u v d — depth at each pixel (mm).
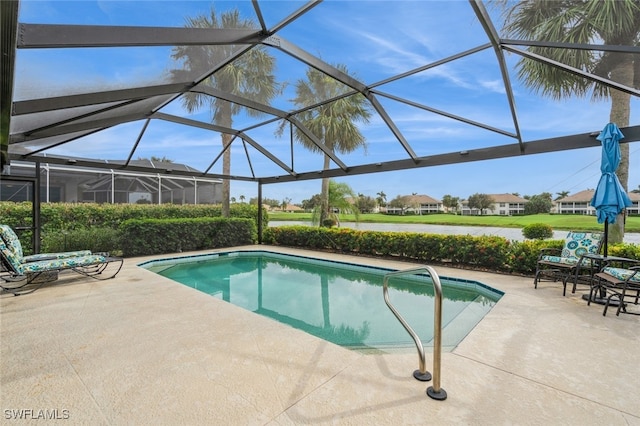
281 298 5914
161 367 2684
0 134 4027
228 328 3586
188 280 7348
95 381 2471
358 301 5680
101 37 2793
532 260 6379
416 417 2012
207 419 2010
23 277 6109
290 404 2156
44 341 3227
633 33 4559
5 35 2012
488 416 2027
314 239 10945
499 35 4559
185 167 15203
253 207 16391
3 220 8930
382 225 13961
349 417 2012
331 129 10828
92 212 11000
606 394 2283
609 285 4281
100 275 6527
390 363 2762
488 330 3514
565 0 4309
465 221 14859
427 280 6867
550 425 1948
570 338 3285
